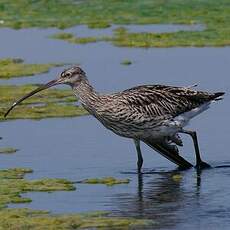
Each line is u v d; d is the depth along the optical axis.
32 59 29.36
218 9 35.78
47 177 18.61
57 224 15.83
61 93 25.33
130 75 26.42
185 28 32.81
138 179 18.50
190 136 21.17
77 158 19.75
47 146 20.56
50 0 38.38
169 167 19.31
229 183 18.14
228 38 30.91
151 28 33.03
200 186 17.97
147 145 20.64
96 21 34.53
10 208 16.70
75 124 22.17
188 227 15.67
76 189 17.83
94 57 29.11
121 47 30.28
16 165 19.39
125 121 19.22
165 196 17.38
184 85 25.06
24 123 22.38
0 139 21.17
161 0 37.66
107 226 15.73
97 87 25.23
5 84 26.36
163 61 28.03
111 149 20.33
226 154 19.92
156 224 15.84
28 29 33.59
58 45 30.98
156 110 19.33
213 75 26.05
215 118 22.16
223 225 15.74
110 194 17.52
